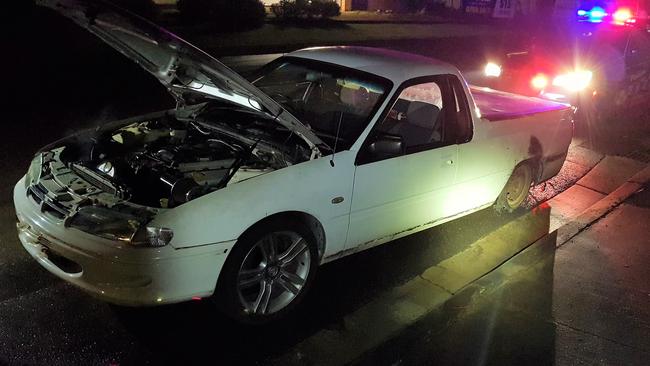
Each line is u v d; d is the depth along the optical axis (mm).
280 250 3568
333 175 3580
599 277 4395
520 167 5352
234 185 3223
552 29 11094
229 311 3320
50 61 11016
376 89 4102
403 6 29578
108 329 3363
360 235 3941
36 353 3096
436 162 4277
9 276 3832
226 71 3361
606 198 6070
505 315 3803
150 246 2947
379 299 3889
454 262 4531
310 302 3848
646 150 8422
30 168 3783
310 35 18516
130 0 15992
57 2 3201
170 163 3588
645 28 11328
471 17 29344
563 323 3750
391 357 3312
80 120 7465
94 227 3045
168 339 3328
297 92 4551
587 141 8711
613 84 10320
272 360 3215
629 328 3744
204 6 17469
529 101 5930
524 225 5418
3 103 7945
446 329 3615
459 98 4520
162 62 3705
